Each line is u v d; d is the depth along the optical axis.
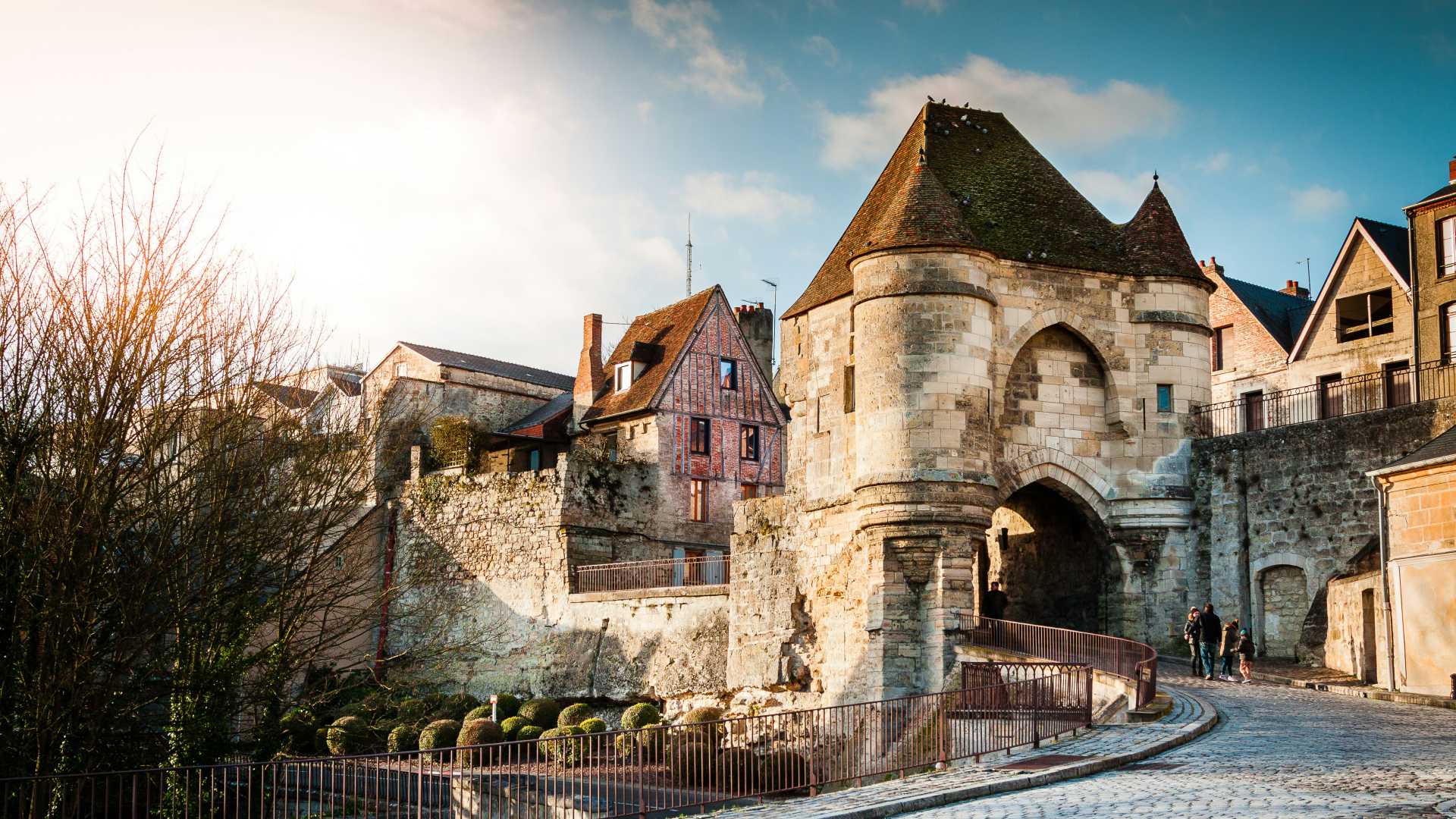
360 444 31.38
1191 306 38.62
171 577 23.45
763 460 56.12
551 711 44.88
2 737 21.25
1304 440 35.00
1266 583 35.78
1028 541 41.03
